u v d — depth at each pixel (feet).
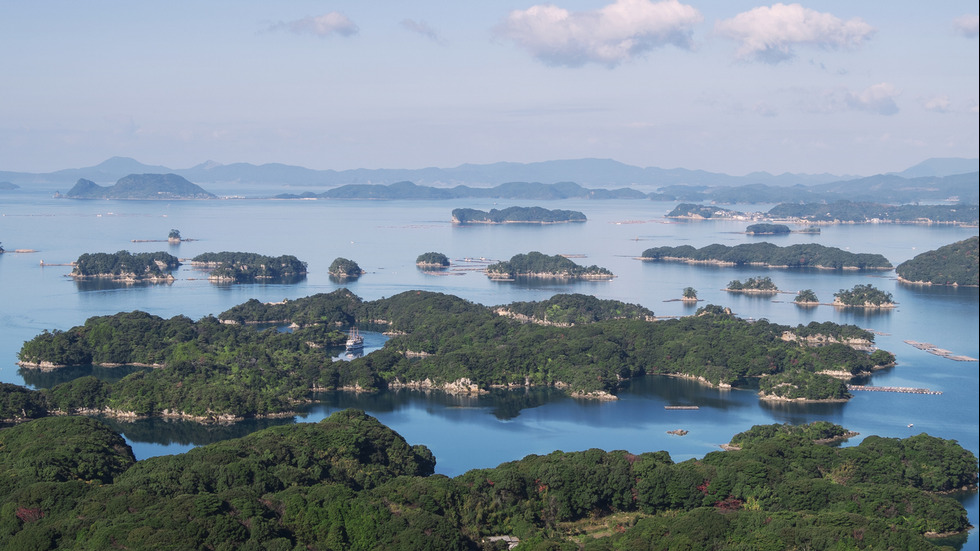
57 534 610.65
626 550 634.43
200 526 606.96
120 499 645.92
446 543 627.87
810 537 622.54
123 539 590.55
